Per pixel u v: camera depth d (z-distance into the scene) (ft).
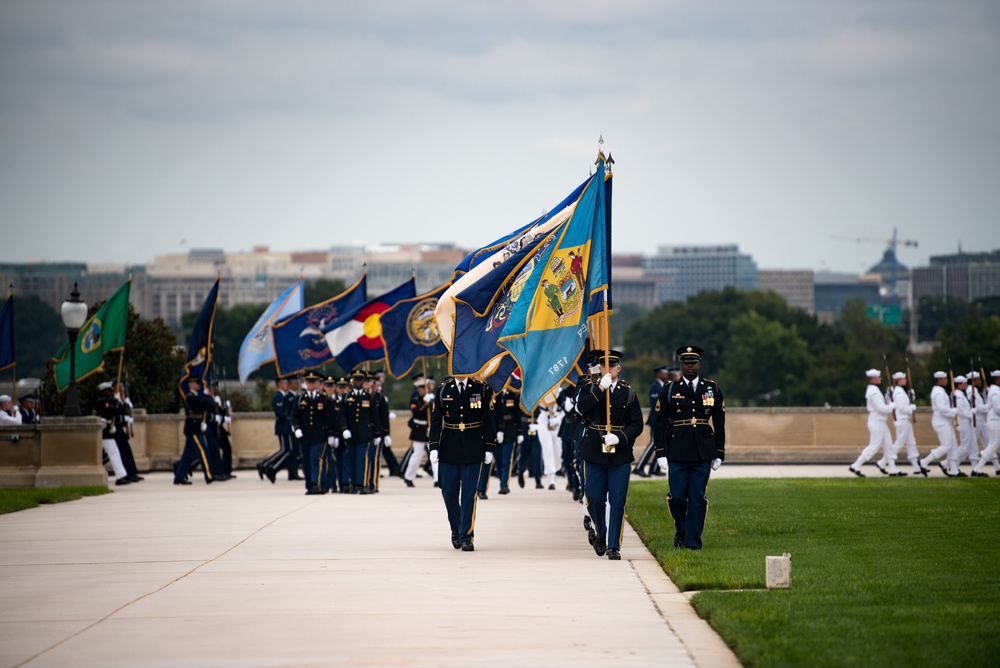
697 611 116.16
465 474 163.22
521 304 167.43
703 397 155.33
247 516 208.54
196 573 144.05
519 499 244.63
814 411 336.08
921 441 338.54
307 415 257.96
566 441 261.03
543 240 177.27
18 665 99.09
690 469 155.74
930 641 99.09
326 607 120.98
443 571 143.54
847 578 129.29
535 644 103.65
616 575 139.54
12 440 268.21
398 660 98.63
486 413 164.25
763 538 164.35
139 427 346.54
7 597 129.29
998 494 224.33
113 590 133.08
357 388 260.83
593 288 166.61
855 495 224.12
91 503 235.81
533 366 165.99
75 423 268.82
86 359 297.33
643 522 187.21
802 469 313.32
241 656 100.83
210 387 310.86
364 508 222.89
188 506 228.22
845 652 95.50
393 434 352.28
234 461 355.15
